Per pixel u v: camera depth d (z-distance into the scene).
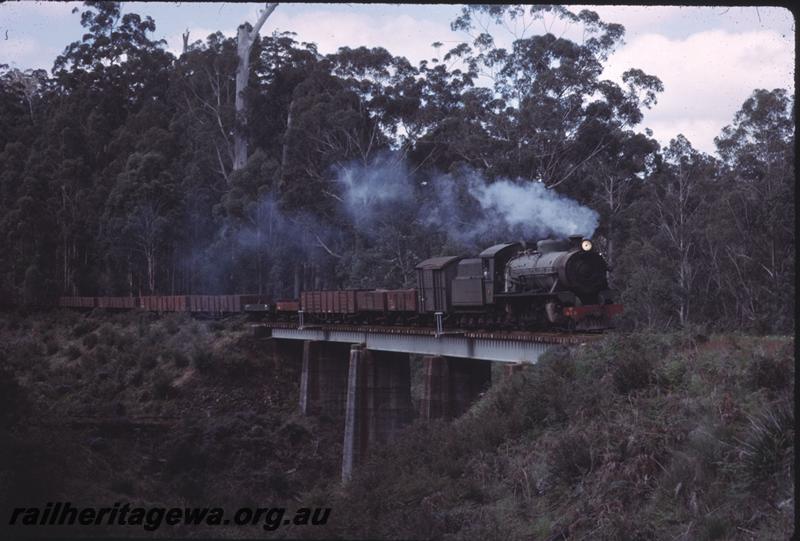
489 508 18.25
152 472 29.16
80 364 57.12
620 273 57.56
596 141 63.03
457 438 22.64
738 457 15.23
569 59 64.56
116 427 36.00
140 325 63.69
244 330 61.12
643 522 15.20
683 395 18.56
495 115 65.62
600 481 16.98
